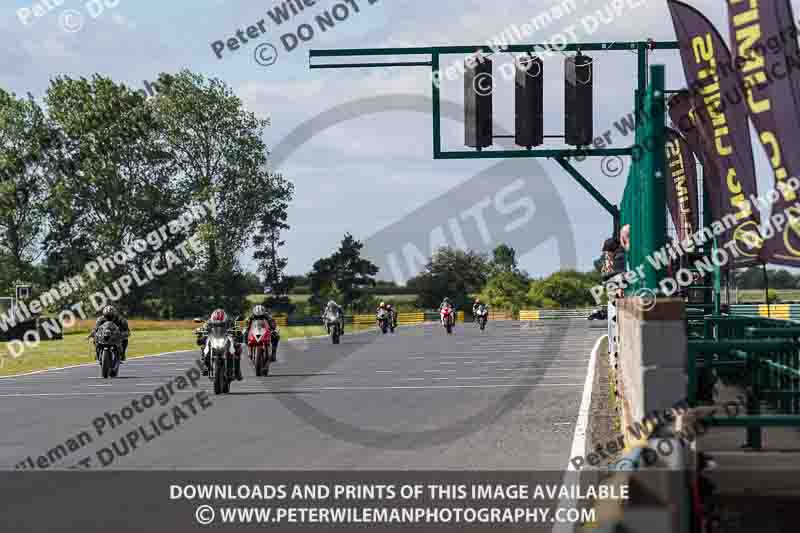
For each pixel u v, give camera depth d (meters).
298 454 43.16
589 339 159.62
